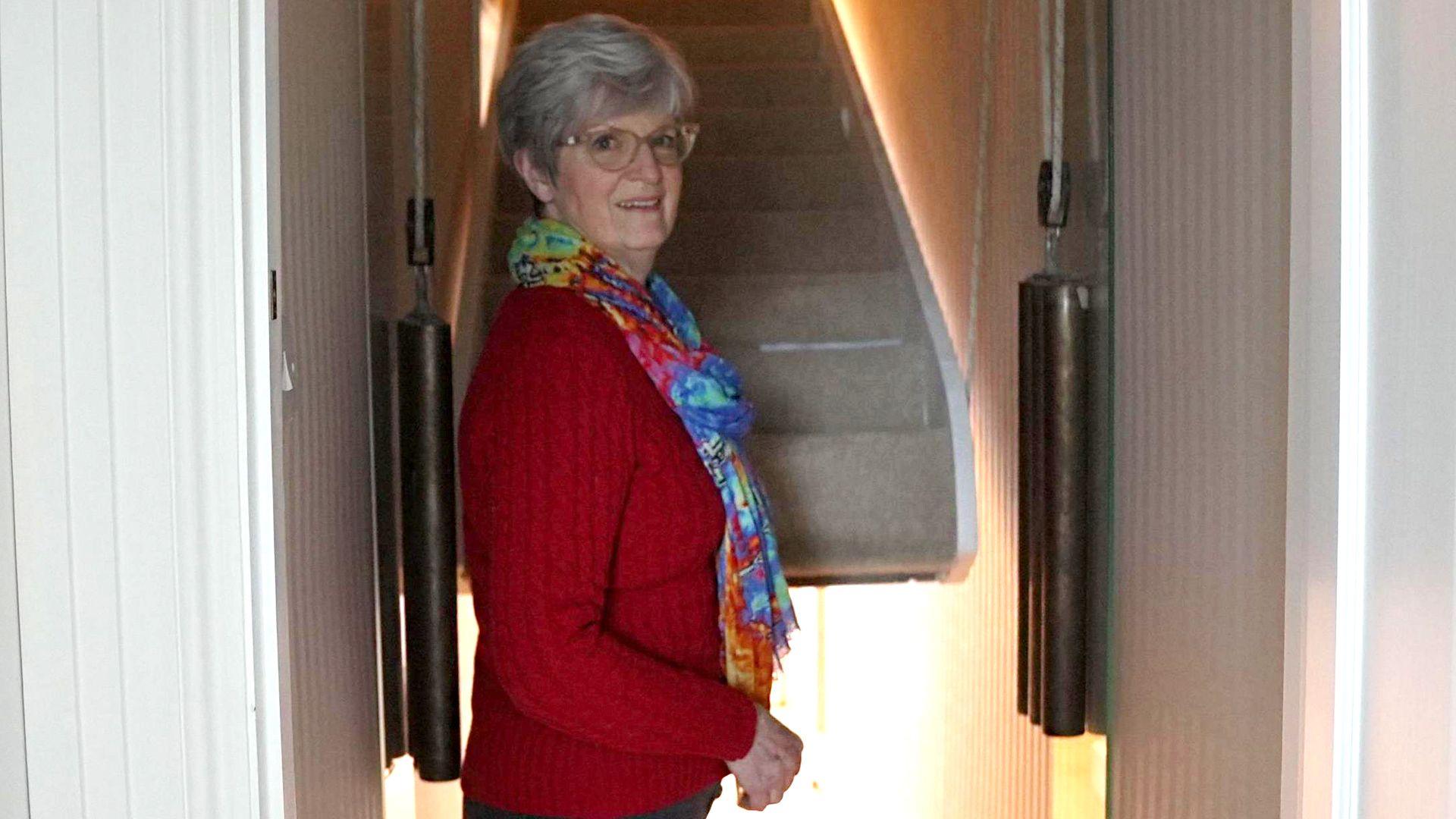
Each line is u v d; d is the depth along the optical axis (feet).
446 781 6.68
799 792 16.47
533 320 5.41
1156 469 6.12
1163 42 5.96
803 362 11.01
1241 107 5.17
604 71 5.63
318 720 5.07
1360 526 3.69
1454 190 3.20
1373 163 3.59
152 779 3.74
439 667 6.59
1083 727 6.90
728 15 15.85
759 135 14.20
